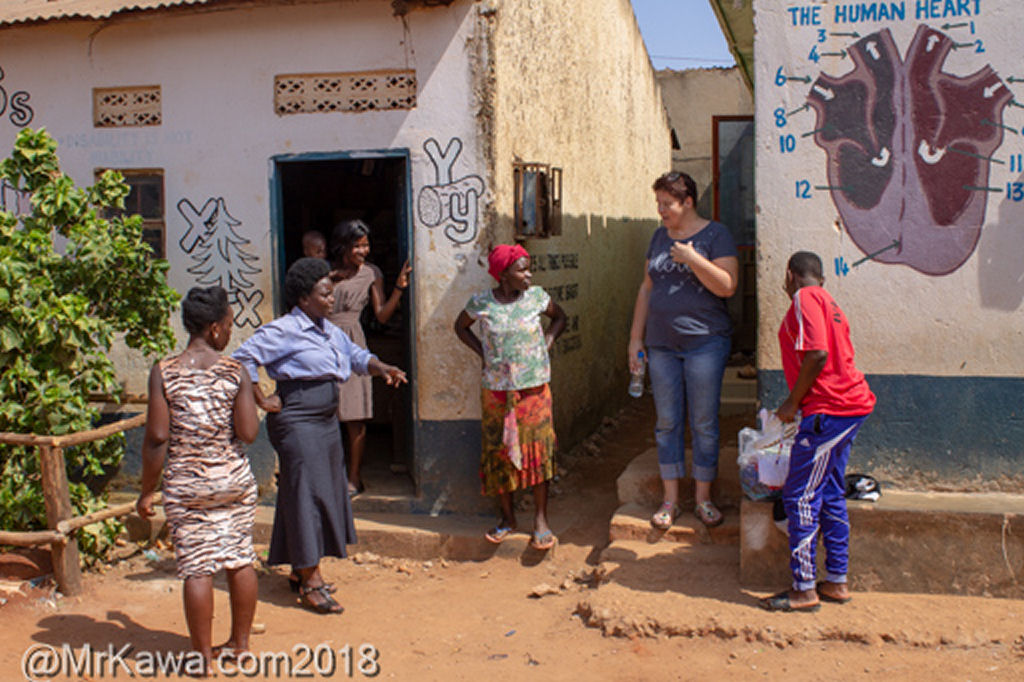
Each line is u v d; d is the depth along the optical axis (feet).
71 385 18.90
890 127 16.49
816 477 15.20
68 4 22.07
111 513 18.13
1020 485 16.43
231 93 20.92
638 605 15.74
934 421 16.69
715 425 18.03
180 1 20.07
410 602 17.39
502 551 19.13
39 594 17.20
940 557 15.80
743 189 42.45
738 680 13.66
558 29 25.09
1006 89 16.01
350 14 20.18
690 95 48.65
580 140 27.91
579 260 27.86
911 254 16.57
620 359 34.83
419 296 20.34
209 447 13.87
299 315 16.51
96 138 21.67
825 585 15.74
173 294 19.75
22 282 17.26
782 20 16.80
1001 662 13.85
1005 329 16.30
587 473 24.84
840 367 15.14
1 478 18.11
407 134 20.16
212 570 13.99
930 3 16.20
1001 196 16.17
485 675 14.20
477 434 20.30
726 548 17.69
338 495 17.22
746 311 41.86
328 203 28.27
